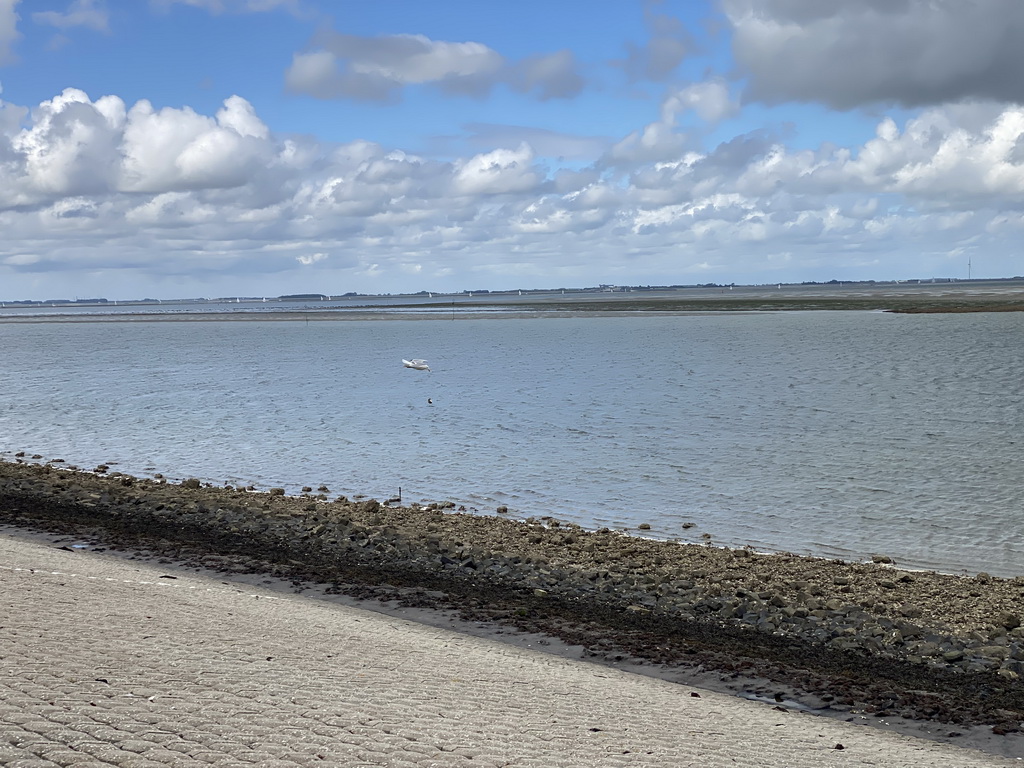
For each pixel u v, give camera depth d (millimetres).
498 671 14125
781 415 50250
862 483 32781
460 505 30297
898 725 13562
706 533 26469
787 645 17000
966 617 18312
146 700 10492
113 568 19828
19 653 11711
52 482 31766
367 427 48125
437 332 147750
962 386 61594
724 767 10547
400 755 9703
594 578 21062
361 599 19531
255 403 59469
